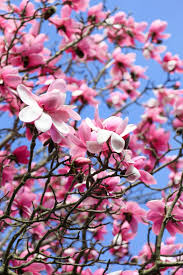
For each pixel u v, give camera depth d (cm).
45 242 448
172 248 421
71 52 599
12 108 535
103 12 662
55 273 427
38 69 498
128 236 491
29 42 483
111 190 300
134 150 523
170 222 360
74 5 599
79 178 283
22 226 320
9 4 516
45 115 233
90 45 584
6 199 434
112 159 260
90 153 260
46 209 303
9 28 549
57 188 449
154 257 344
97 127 252
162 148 600
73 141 262
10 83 374
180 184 345
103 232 503
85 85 588
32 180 508
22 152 399
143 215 401
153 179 271
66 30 562
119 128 241
